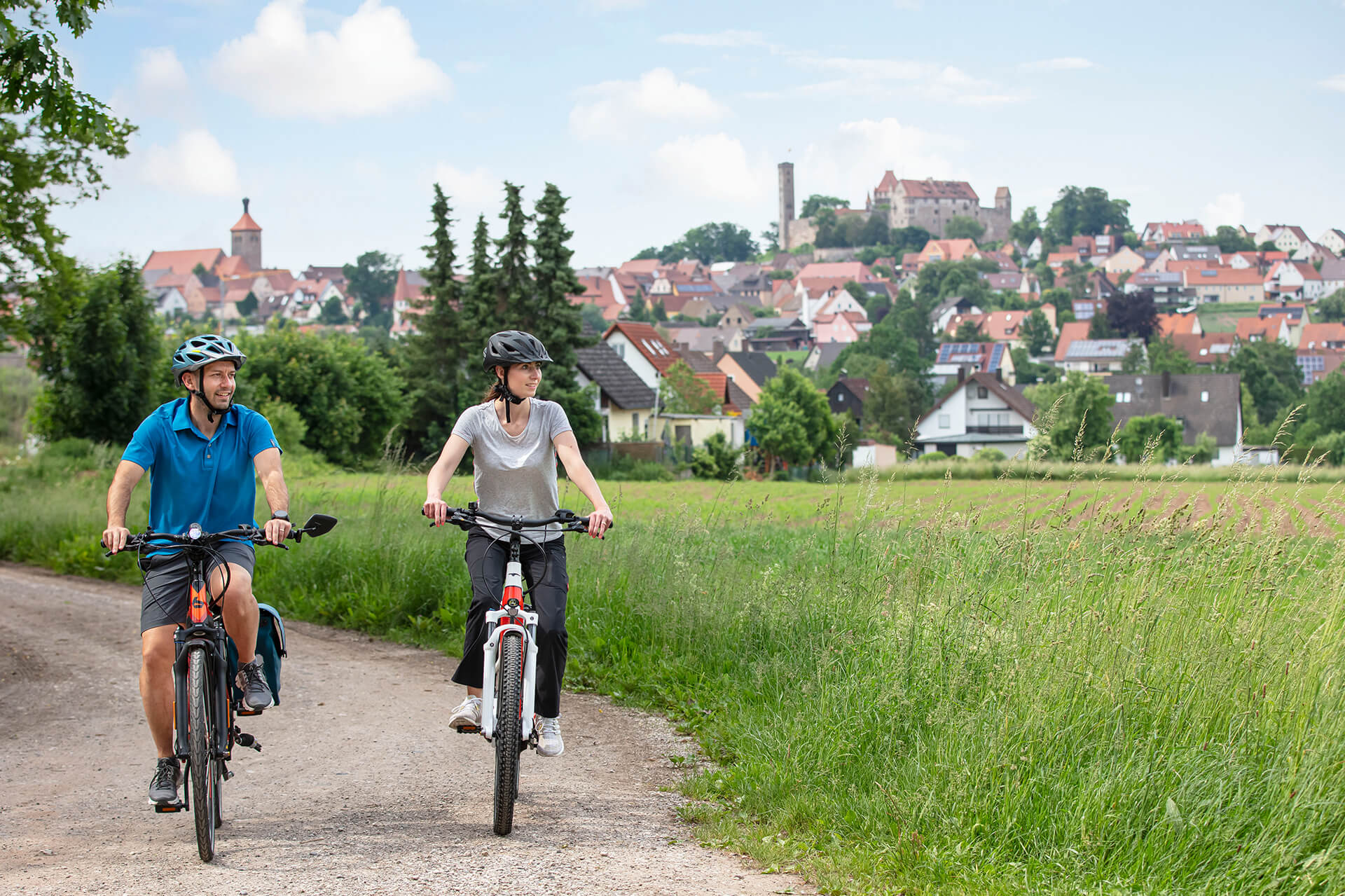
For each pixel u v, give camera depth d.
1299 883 3.97
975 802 4.64
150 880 4.09
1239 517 6.02
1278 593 5.40
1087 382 69.38
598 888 4.05
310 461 38.44
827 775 5.24
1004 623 5.80
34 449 32.34
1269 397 129.00
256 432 4.84
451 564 10.15
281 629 5.08
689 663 7.73
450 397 53.34
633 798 5.35
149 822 4.94
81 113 8.98
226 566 4.56
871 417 92.88
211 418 4.78
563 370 52.19
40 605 11.27
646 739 6.51
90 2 8.89
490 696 4.61
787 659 7.20
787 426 61.31
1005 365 165.38
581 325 53.88
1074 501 6.82
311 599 10.52
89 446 28.17
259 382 43.84
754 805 5.16
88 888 4.00
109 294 31.55
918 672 5.74
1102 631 5.37
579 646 8.30
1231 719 4.87
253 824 4.86
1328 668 4.89
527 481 4.98
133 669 8.52
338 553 10.88
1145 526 6.05
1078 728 4.93
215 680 4.52
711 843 4.66
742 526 10.71
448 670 8.45
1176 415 89.12
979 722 5.05
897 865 4.33
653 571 8.91
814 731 5.67
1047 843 4.41
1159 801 4.46
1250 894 4.01
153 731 4.66
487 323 52.88
